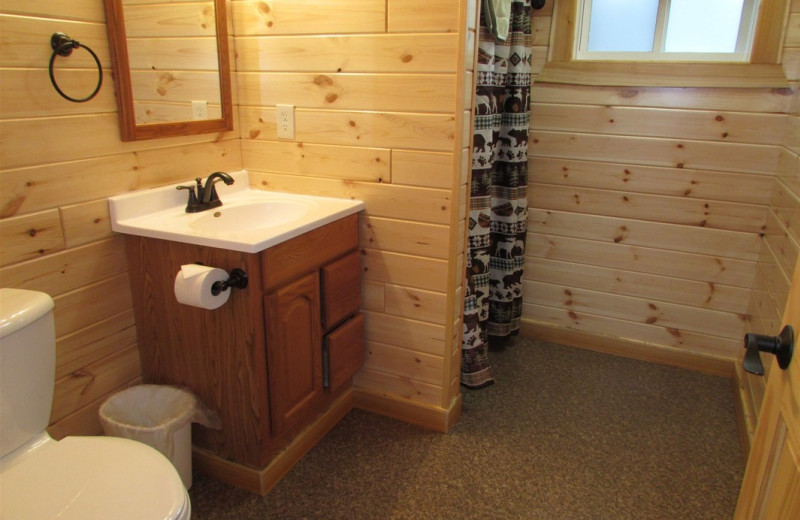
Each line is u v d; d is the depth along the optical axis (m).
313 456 1.96
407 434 2.10
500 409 2.28
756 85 2.27
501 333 2.78
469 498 1.78
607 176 2.62
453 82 1.77
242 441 1.75
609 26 2.58
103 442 1.27
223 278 1.54
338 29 1.88
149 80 1.72
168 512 1.07
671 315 2.67
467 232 2.02
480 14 1.92
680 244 2.57
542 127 2.68
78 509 1.08
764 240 2.38
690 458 2.00
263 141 2.12
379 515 1.70
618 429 2.16
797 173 1.95
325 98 1.97
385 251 2.04
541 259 2.86
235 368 1.67
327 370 1.98
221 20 1.96
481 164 2.21
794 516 0.71
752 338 0.89
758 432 0.97
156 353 1.80
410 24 1.77
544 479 1.87
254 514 1.69
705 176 2.45
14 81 1.38
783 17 2.19
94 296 1.66
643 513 1.73
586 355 2.78
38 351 1.29
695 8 2.43
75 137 1.54
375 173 1.97
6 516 1.06
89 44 1.54
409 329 2.09
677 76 2.38
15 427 1.26
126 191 1.72
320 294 1.89
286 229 1.65
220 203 1.93
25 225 1.46
